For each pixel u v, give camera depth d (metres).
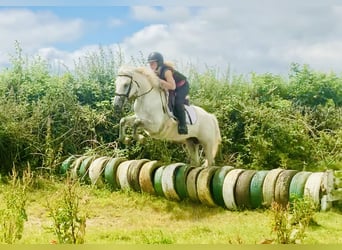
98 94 12.03
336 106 12.73
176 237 6.18
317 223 6.59
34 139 10.70
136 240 6.09
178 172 8.41
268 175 7.58
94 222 7.47
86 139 11.30
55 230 5.27
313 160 11.11
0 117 10.62
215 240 5.98
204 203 8.14
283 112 11.70
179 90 8.87
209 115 9.48
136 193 8.83
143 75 8.67
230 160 11.05
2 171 10.29
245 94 11.95
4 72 12.06
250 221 7.14
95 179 9.42
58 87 11.77
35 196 8.74
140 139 8.80
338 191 7.27
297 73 12.61
